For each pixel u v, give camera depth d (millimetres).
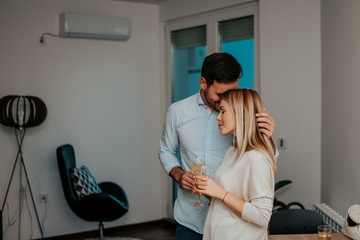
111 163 4930
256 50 4145
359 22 2744
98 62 4809
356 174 2848
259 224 1703
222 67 1952
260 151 1720
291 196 3783
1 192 4406
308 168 3639
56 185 4629
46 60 4551
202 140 2250
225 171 1818
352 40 2861
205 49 4723
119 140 4961
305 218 2699
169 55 5105
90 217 4012
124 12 4926
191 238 2318
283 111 3818
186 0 4766
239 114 1761
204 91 2127
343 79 3033
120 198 4410
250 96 1776
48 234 4613
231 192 1789
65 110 4664
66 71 4648
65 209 4680
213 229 1834
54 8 4559
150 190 5172
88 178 4148
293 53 3711
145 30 5055
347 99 2971
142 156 5102
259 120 1752
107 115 4883
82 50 4719
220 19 4465
